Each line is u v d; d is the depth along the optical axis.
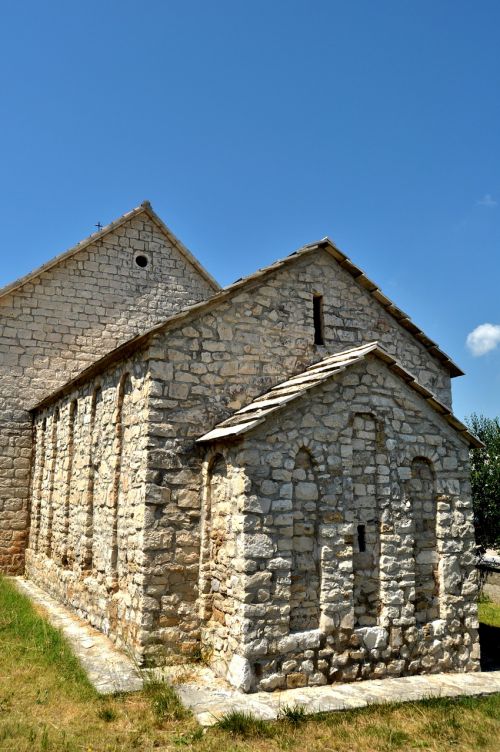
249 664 8.36
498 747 7.09
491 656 11.85
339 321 11.89
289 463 9.23
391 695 8.46
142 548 9.43
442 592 10.21
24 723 7.03
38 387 18.38
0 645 9.87
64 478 14.54
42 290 18.75
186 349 10.28
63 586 13.59
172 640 9.35
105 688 8.22
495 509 15.45
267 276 11.30
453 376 13.05
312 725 7.41
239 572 8.68
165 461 9.76
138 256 20.02
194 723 7.31
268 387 10.84
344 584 9.28
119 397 11.35
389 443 10.19
